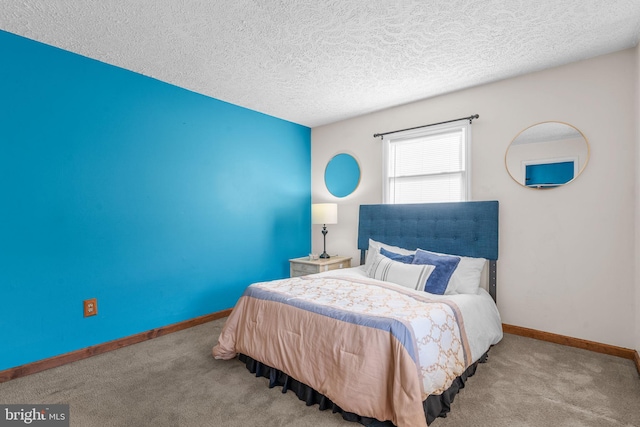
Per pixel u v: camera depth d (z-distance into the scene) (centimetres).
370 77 298
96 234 265
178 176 321
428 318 192
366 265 357
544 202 283
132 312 287
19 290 228
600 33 227
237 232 376
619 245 253
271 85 317
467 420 175
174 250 318
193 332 314
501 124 305
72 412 183
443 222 326
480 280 308
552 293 281
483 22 213
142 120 294
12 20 208
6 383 216
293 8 197
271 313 223
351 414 173
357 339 176
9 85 223
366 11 201
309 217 469
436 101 346
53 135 243
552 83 279
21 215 229
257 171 397
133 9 197
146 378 222
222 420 176
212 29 220
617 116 253
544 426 170
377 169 396
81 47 244
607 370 229
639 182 235
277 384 214
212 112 349
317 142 463
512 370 231
